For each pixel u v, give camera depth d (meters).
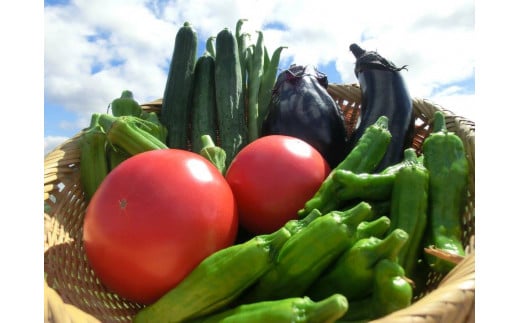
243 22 0.41
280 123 0.33
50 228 0.28
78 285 0.27
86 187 0.32
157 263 0.22
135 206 0.22
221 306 0.21
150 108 0.40
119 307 0.27
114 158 0.33
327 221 0.20
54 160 0.32
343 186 0.26
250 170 0.27
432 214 0.26
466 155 0.30
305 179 0.27
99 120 0.34
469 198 0.29
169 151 0.25
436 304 0.17
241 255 0.20
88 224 0.23
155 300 0.23
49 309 0.19
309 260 0.20
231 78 0.37
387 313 0.20
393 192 0.26
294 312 0.18
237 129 0.36
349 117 0.41
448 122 0.34
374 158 0.28
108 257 0.22
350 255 0.21
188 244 0.22
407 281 0.20
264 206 0.27
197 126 0.36
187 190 0.23
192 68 0.38
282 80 0.35
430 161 0.27
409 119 0.34
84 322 0.19
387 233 0.25
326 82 0.37
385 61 0.35
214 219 0.23
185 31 0.38
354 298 0.22
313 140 0.32
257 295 0.22
